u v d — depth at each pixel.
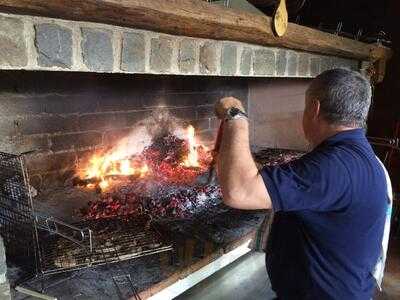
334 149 1.09
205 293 1.89
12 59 1.23
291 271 1.25
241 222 2.04
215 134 3.65
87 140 2.67
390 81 3.88
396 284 2.51
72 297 1.42
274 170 1.04
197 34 1.77
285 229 1.26
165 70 1.74
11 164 1.42
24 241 1.48
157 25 1.55
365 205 1.10
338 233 1.11
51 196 2.33
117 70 1.55
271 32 2.13
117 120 2.82
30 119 2.34
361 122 1.17
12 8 1.15
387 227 1.26
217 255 1.76
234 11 1.86
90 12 1.30
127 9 1.38
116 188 2.41
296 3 2.86
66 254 1.53
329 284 1.17
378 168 1.15
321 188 1.01
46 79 2.36
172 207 2.09
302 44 2.47
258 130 3.87
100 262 1.50
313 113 1.19
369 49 3.30
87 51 1.43
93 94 2.63
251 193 1.01
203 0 1.87
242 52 2.15
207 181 2.54
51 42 1.32
